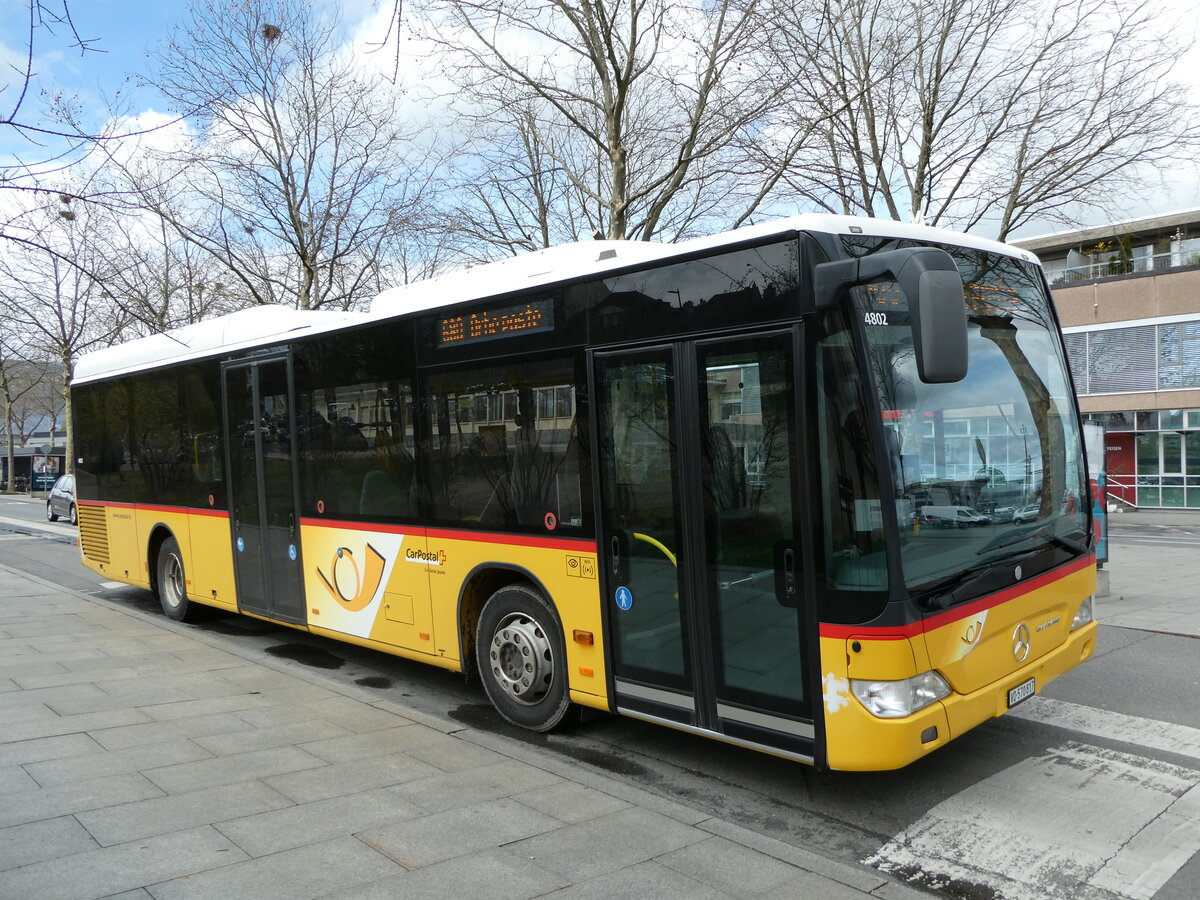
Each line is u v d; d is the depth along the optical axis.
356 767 5.07
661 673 4.91
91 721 5.95
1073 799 4.64
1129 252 31.33
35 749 5.34
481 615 6.06
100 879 3.62
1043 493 5.05
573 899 3.52
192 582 9.50
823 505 4.11
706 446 4.62
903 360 4.27
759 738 4.41
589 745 5.69
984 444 4.66
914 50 16.67
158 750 5.34
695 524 4.68
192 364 9.27
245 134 18.25
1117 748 5.39
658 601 4.91
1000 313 5.04
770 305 4.33
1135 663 7.39
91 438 11.62
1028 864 3.93
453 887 3.60
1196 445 28.20
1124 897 3.63
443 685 7.37
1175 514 27.78
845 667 4.04
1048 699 6.41
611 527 5.13
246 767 5.04
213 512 9.04
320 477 7.52
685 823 4.29
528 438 5.64
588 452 5.25
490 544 5.92
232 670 7.48
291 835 4.10
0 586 12.91
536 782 4.85
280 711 6.24
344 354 7.20
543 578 5.57
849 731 4.02
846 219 4.38
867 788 4.87
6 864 3.76
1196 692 6.54
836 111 14.68
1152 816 4.40
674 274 4.78
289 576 7.96
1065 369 5.52
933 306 3.71
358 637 7.19
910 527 4.08
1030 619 4.73
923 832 4.30
